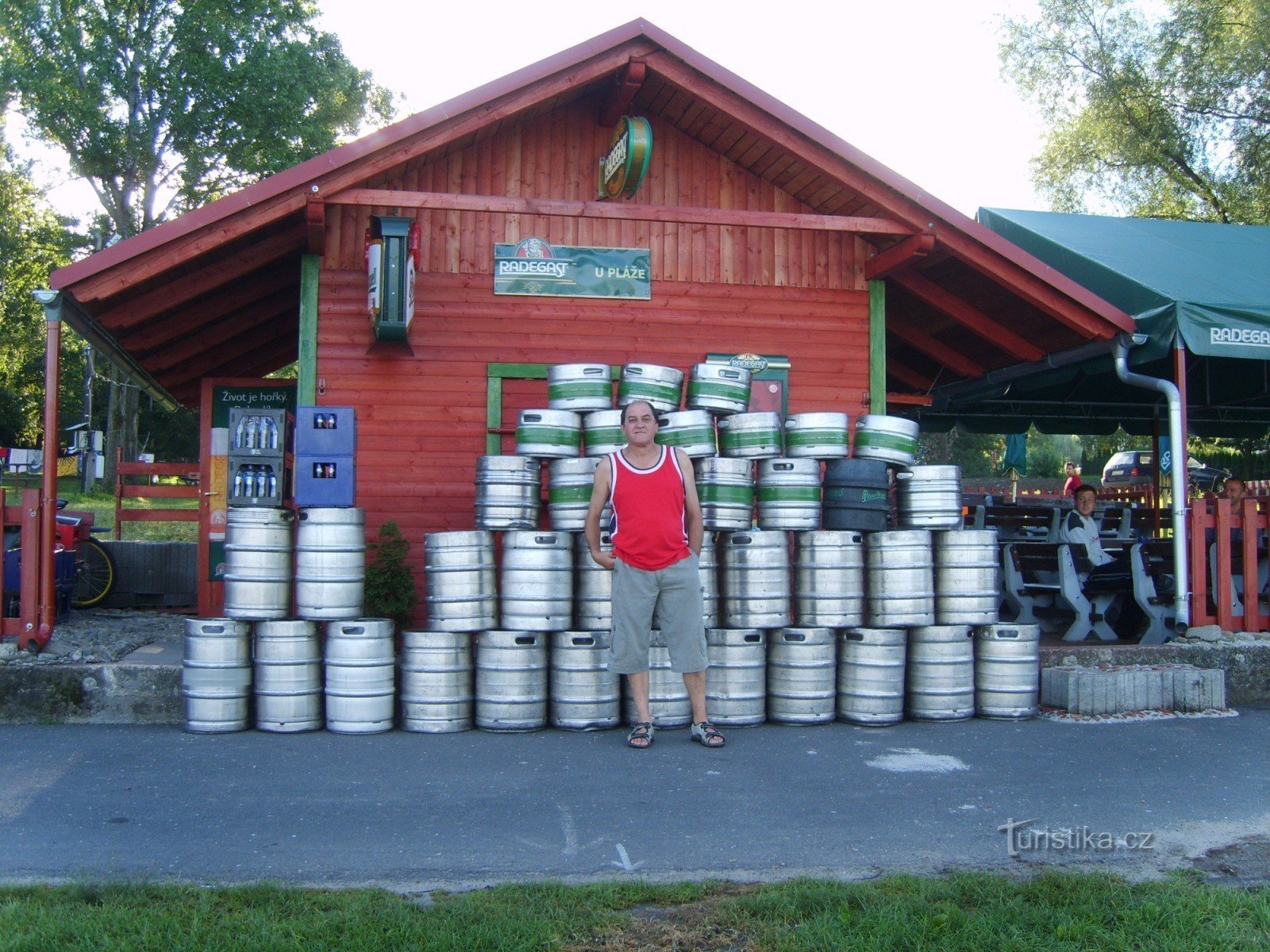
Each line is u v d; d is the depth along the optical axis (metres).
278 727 7.07
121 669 7.46
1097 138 27.97
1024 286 9.27
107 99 34.16
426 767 6.23
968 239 9.17
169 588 12.69
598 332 9.81
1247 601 8.98
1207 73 26.75
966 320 10.67
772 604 7.37
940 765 6.34
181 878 4.51
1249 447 24.47
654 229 10.01
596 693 7.19
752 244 10.17
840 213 10.23
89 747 6.68
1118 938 3.86
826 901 4.20
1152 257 10.85
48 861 4.71
